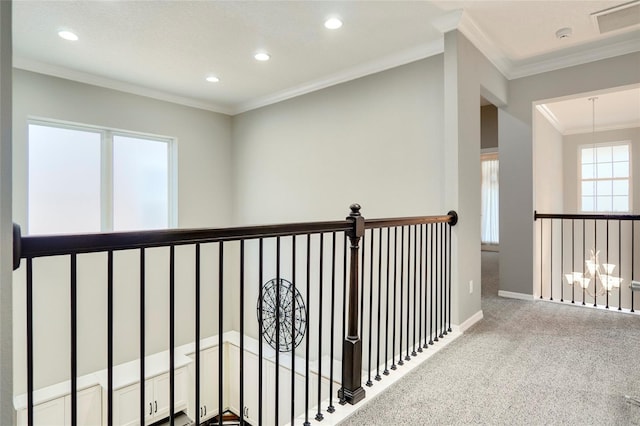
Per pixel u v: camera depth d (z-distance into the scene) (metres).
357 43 3.22
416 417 1.73
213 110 5.18
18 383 3.46
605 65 3.35
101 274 4.07
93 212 4.20
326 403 1.88
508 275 4.19
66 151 4.00
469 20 2.83
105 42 3.18
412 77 3.41
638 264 6.00
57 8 2.62
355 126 3.88
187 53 3.41
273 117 4.79
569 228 6.64
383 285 3.63
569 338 2.76
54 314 3.72
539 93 3.81
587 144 6.49
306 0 2.55
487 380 2.08
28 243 0.89
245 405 4.83
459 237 2.93
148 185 4.68
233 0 2.54
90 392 3.72
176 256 4.75
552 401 1.86
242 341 1.46
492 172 8.27
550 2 2.59
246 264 5.22
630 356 2.42
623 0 2.56
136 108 4.41
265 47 3.29
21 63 3.51
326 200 4.19
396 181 3.54
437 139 3.24
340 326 4.00
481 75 3.31
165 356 4.48
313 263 4.32
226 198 5.39
